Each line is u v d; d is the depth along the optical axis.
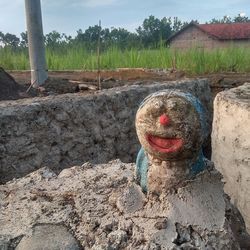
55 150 1.92
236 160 1.59
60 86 3.13
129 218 0.95
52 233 0.97
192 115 0.88
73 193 1.09
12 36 8.32
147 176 0.98
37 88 3.04
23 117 1.80
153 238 0.90
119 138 2.27
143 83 2.90
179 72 4.16
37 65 3.06
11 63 4.61
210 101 3.22
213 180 0.97
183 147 0.89
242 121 1.56
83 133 2.05
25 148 1.81
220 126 1.73
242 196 1.55
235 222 1.00
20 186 1.18
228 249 0.92
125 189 1.00
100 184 1.12
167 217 0.93
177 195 0.95
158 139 0.90
